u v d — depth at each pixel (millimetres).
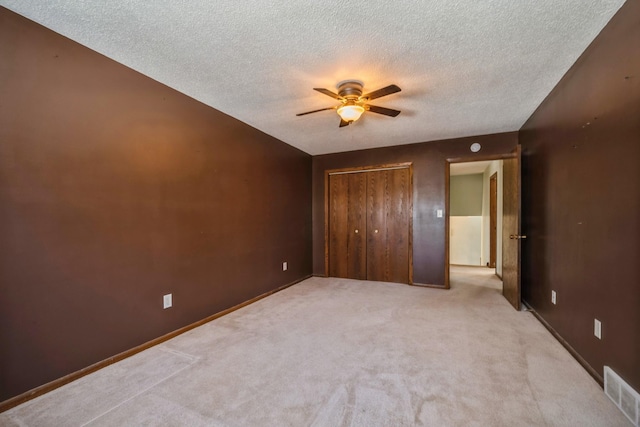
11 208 1678
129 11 1665
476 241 6977
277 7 1622
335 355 2250
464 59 2166
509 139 3979
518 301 3281
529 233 3377
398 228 4695
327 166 5199
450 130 3895
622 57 1640
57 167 1877
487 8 1633
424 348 2361
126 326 2264
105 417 1563
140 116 2381
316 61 2195
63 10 1665
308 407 1643
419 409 1617
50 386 1810
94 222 2072
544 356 2217
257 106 3074
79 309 1982
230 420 1540
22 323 1717
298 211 4844
